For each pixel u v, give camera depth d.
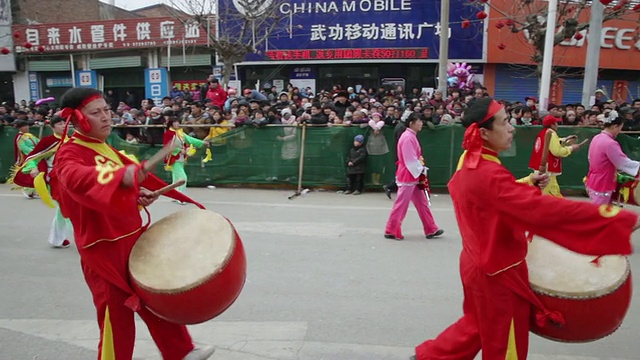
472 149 2.64
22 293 4.99
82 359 3.67
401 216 6.60
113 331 2.84
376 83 18.44
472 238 2.64
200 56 19.38
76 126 2.91
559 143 6.92
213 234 2.96
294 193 10.08
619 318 2.60
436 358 2.91
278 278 5.23
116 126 11.03
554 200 2.33
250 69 18.83
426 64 17.98
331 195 9.88
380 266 5.59
